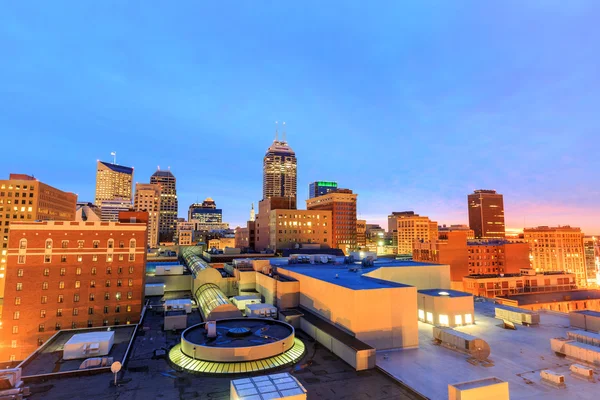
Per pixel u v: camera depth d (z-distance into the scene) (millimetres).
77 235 75062
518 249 189625
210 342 46344
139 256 78000
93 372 42625
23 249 72312
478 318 68875
